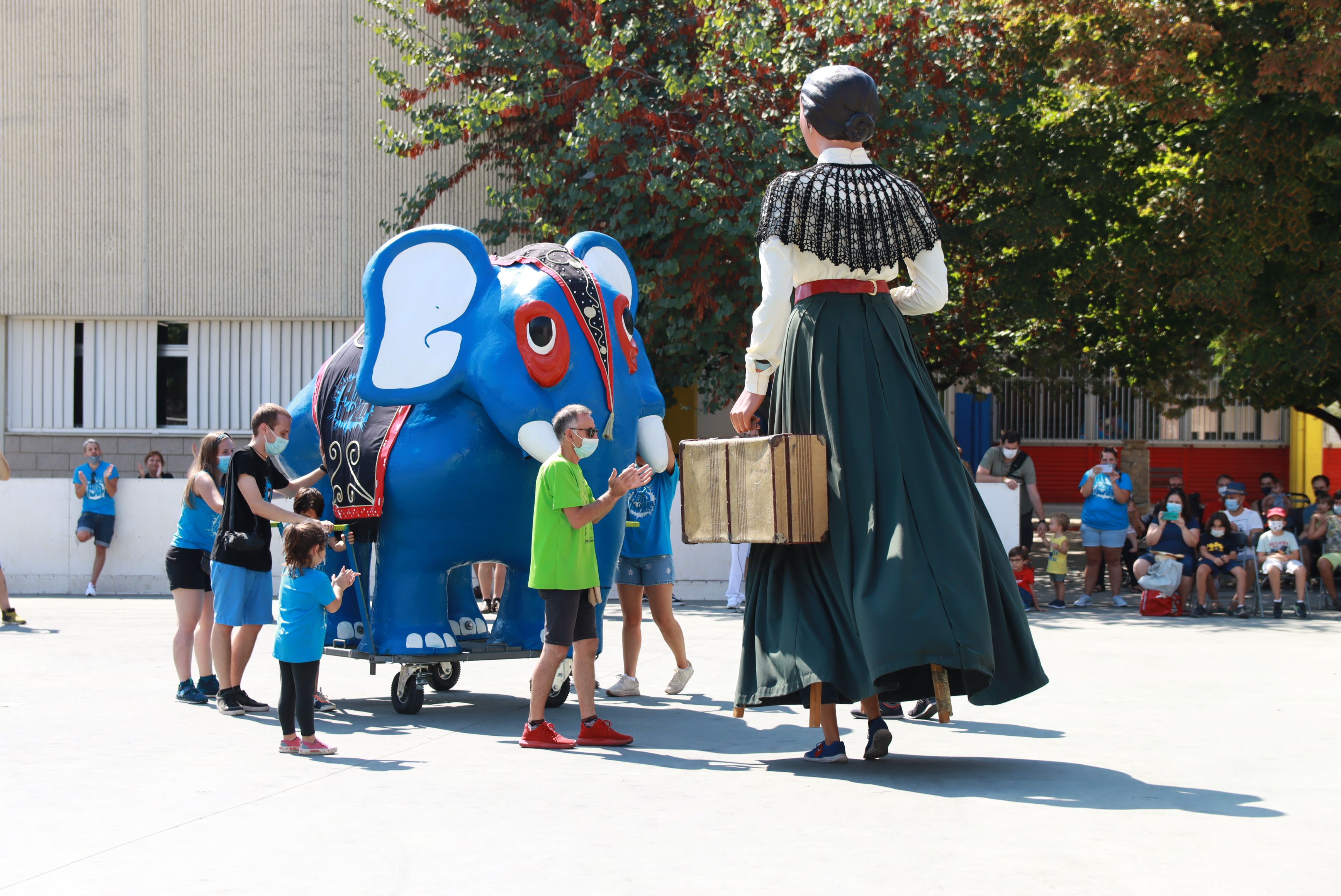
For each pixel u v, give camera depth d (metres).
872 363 5.25
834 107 5.38
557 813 4.59
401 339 7.03
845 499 5.11
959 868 3.76
